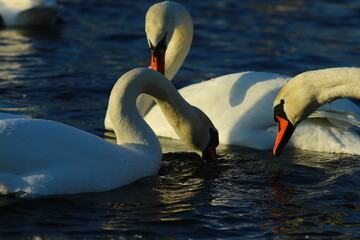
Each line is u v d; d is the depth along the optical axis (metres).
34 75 18.52
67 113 15.70
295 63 20.78
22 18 24.92
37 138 10.37
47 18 25.11
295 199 10.97
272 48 22.56
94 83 18.16
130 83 11.88
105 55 21.28
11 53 20.78
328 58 21.38
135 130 11.88
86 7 28.00
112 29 24.73
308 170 12.52
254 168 12.62
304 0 30.67
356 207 10.66
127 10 27.78
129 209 10.27
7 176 10.16
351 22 26.83
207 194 11.11
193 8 28.34
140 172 11.42
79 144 10.66
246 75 14.59
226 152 13.63
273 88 14.17
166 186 11.38
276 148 12.33
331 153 13.60
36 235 9.20
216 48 22.41
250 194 11.20
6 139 10.22
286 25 26.05
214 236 9.45
